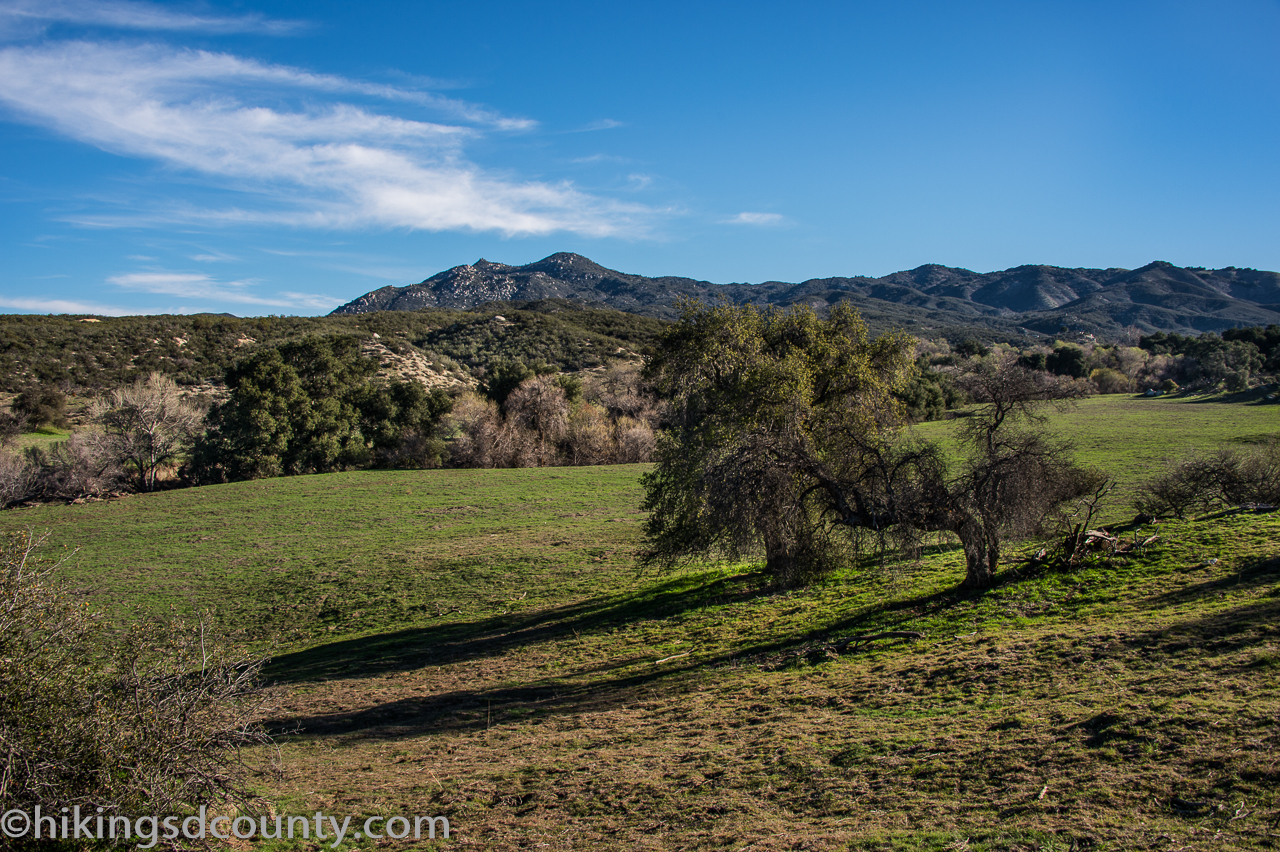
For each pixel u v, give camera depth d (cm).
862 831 751
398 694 1750
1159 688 985
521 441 6362
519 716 1446
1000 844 674
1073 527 1914
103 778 714
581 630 2162
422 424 6362
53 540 3872
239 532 4038
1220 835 620
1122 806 706
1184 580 1544
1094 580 1681
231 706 834
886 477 1736
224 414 5619
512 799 986
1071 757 832
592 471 5806
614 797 949
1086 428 5978
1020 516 1688
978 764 866
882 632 1592
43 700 703
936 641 1479
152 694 770
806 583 2092
